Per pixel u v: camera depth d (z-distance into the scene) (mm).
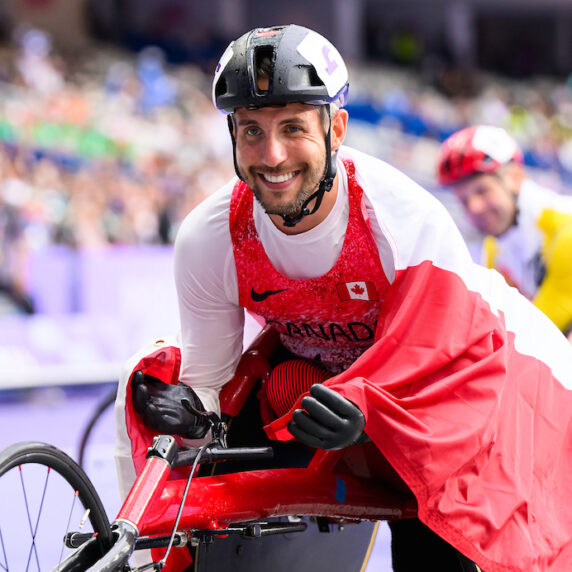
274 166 4719
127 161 24219
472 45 52750
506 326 5648
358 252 5215
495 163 8672
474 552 4816
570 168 37000
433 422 4902
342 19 46531
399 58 46375
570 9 53875
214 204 5398
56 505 9695
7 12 35719
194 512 5035
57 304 17484
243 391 6027
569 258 8609
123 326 17484
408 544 6090
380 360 5035
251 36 4785
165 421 5398
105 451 12336
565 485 5375
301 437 4793
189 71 33500
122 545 4449
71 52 32625
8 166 20312
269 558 6004
